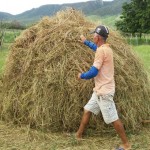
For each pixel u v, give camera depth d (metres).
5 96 6.13
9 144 5.19
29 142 5.26
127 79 5.76
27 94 5.76
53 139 5.32
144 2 38.69
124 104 5.62
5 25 26.53
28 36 6.21
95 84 4.96
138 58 6.36
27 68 5.86
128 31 38.97
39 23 6.33
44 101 5.59
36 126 5.64
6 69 6.29
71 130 5.58
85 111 5.18
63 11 6.48
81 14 6.48
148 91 6.17
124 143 4.98
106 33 4.90
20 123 5.82
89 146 5.10
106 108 4.89
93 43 5.38
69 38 5.83
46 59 5.72
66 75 5.57
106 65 4.86
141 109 5.88
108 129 5.53
